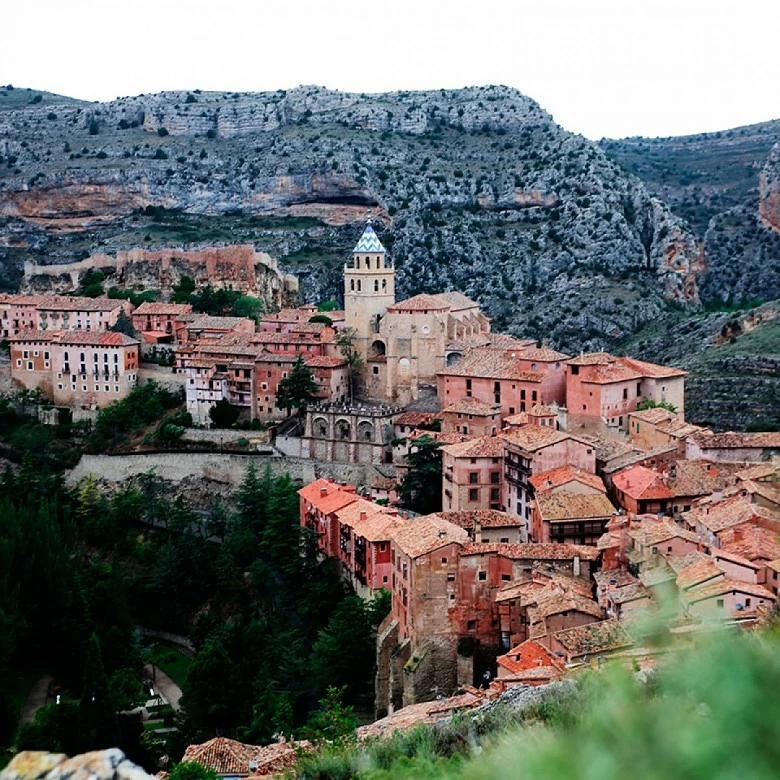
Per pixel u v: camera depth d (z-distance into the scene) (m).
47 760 43.88
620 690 30.80
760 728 26.28
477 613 171.88
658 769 26.53
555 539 190.12
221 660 180.38
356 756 72.19
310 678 186.38
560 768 27.58
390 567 199.75
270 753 134.50
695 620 38.84
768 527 168.50
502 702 99.81
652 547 165.75
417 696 166.62
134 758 173.62
